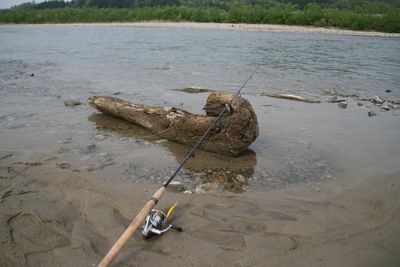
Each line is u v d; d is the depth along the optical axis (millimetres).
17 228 3719
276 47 22641
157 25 44469
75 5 104062
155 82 11609
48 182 4707
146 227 3607
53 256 3338
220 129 5809
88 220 3912
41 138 6348
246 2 89938
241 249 3502
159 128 6562
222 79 12430
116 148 5988
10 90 10039
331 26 41156
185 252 3451
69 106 8469
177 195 4508
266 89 11109
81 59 16562
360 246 3578
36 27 43719
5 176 4848
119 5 98188
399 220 4051
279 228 3865
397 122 7910
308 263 3314
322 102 9672
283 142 6512
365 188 4793
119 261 3303
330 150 6145
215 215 4094
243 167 5414
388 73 14406
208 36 30109
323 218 4074
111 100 7449
